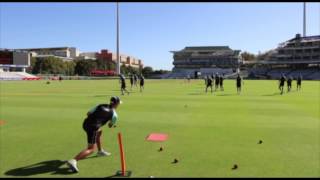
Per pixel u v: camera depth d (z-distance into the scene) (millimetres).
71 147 13266
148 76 195375
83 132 16266
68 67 192875
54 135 15578
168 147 13195
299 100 33906
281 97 37875
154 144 13703
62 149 12945
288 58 179375
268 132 16266
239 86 45781
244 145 13531
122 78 42906
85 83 82812
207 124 18641
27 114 22891
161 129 17078
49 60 182750
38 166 10734
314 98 36469
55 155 12086
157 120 20047
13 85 69938
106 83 83062
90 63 198500
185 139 14656
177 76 191250
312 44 171625
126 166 10672
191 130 16812
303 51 175000
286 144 13711
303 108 26422
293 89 56125
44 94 42375
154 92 47000
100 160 11305
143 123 18906
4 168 10531
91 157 11664
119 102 10883
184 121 19719
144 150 12719
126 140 14453
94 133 10500
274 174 9883
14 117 21484
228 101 32688
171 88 58969
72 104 29672
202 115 22281
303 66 178500
